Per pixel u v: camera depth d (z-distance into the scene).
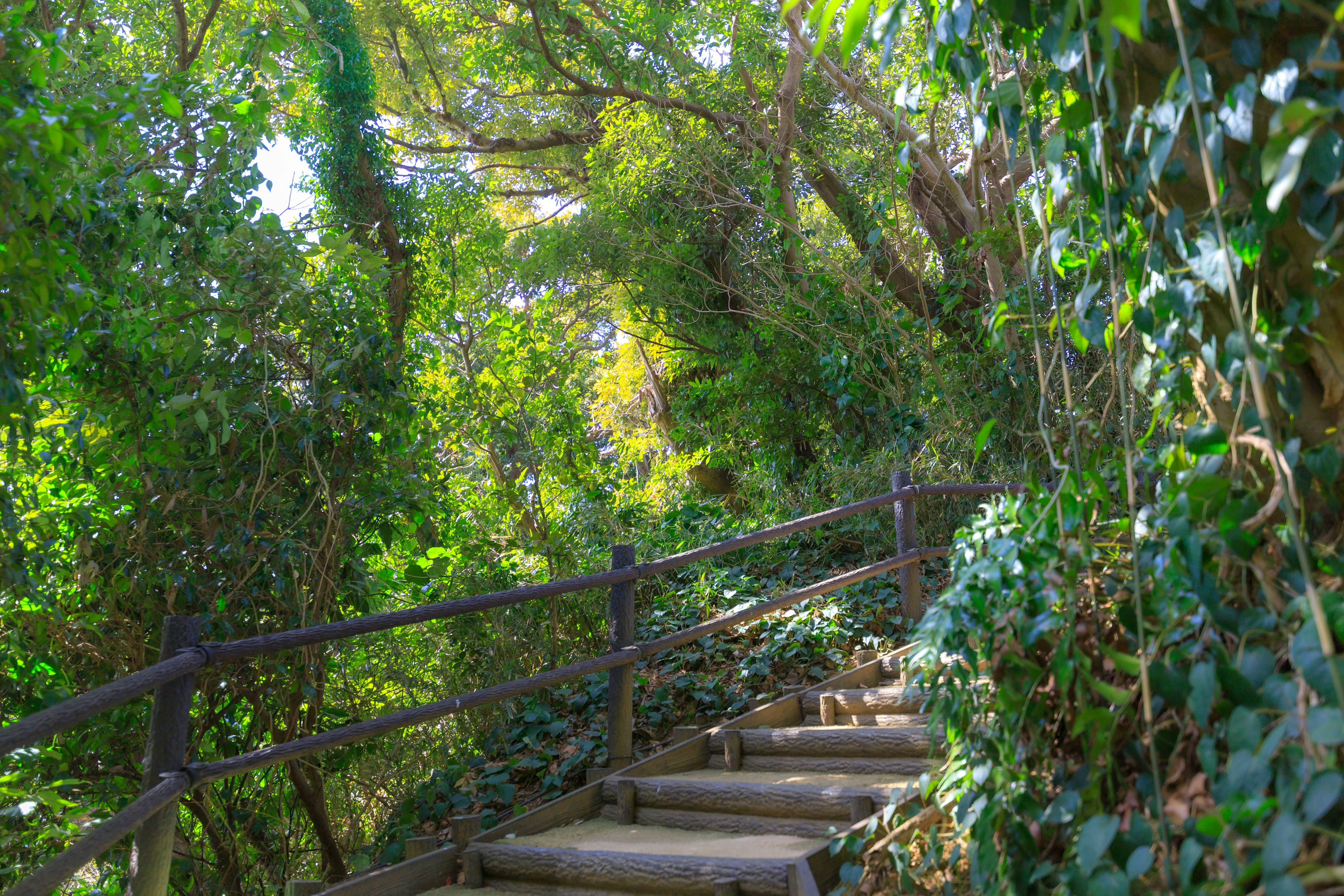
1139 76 1.82
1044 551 2.12
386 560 6.13
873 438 8.75
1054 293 2.30
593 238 10.73
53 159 2.57
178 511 4.39
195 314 4.35
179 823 4.62
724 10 10.33
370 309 4.98
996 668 2.15
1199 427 1.83
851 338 8.30
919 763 3.73
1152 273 2.00
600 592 6.39
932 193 8.90
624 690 4.40
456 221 10.16
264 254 4.48
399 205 9.79
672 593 6.84
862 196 9.63
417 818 4.70
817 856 2.88
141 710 4.24
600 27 11.38
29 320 2.86
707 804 3.61
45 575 3.94
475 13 12.62
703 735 4.39
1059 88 2.13
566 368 7.91
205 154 4.42
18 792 2.96
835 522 7.71
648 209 10.10
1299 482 1.68
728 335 10.48
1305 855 1.43
